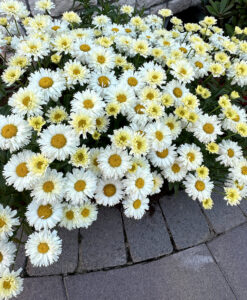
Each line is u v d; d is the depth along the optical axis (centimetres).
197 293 58
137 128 54
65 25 70
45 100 54
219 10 104
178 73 59
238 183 60
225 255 63
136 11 98
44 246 45
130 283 58
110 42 63
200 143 64
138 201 54
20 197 55
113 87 55
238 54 78
